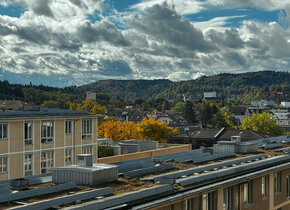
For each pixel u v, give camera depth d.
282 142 37.19
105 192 16.12
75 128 48.91
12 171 40.72
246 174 21.88
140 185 18.20
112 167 19.20
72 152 48.44
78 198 14.99
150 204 15.08
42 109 48.00
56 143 45.94
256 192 23.73
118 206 14.27
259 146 34.03
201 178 18.92
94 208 13.69
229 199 21.47
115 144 66.12
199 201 18.69
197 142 85.75
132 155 56.34
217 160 26.94
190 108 185.75
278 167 24.59
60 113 47.72
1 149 39.59
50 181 19.39
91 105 146.25
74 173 18.52
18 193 15.36
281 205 26.61
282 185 26.73
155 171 21.77
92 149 51.72
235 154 30.09
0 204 14.62
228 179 20.30
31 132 42.88
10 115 41.50
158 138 85.75
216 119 150.12
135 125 87.94
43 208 13.73
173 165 23.47
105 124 84.94
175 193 16.78
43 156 44.38
